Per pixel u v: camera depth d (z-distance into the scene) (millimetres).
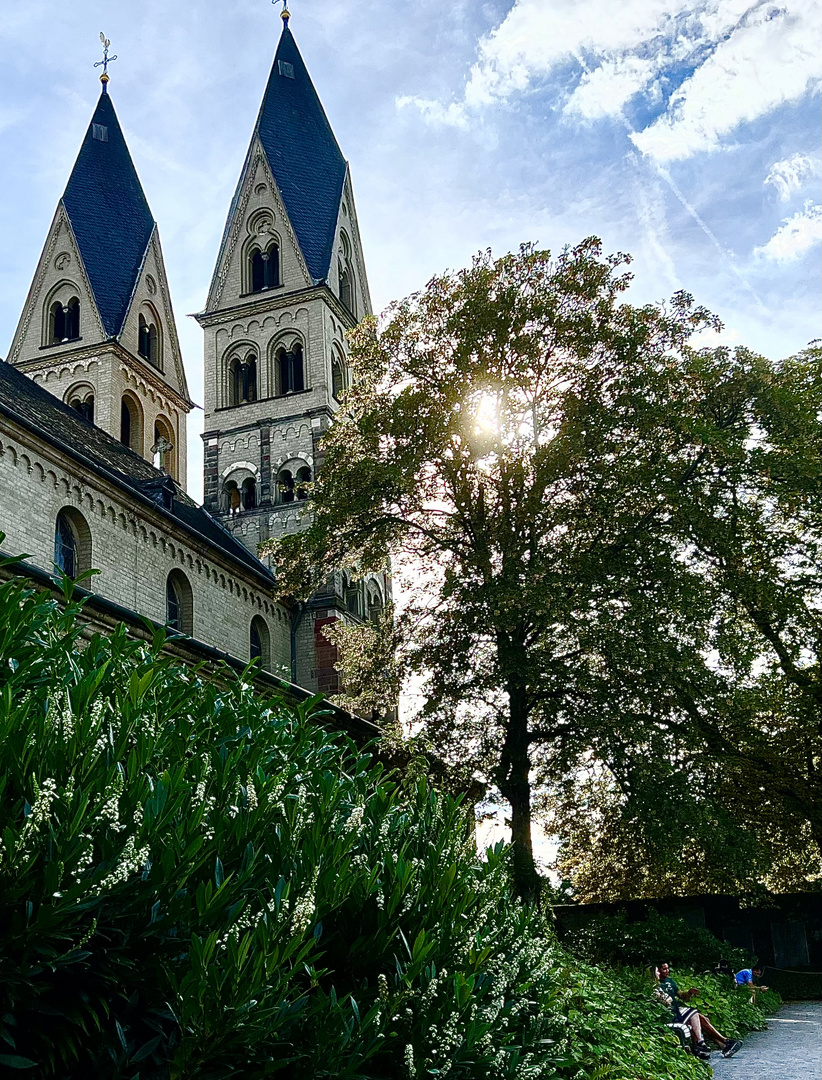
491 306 25000
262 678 19797
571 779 25906
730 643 24812
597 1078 8844
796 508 28281
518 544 24594
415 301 27562
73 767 4980
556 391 26031
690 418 23734
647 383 24422
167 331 48062
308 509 28297
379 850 6445
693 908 35062
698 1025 15320
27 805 4543
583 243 26797
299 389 45688
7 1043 4461
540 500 24656
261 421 45094
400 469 24891
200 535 31234
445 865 6930
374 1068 5750
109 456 32906
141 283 46562
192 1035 4645
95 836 4840
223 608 33469
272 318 46500
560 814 29141
